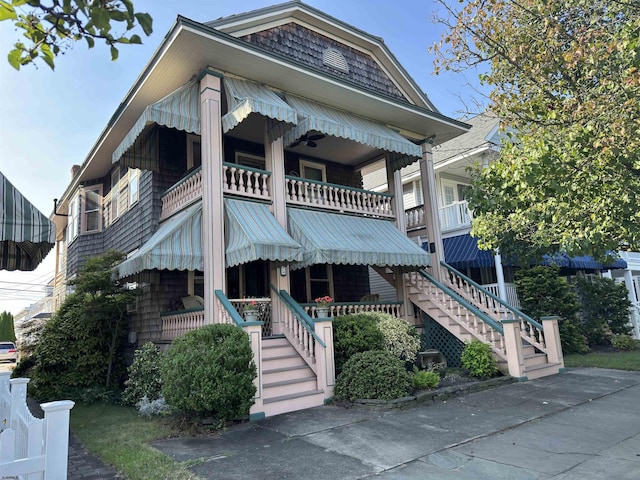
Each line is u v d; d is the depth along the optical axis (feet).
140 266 30.37
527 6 26.14
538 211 25.04
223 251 32.60
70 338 40.57
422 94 49.65
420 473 17.38
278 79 38.27
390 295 65.05
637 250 26.66
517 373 36.52
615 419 24.53
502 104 29.01
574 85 25.11
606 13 24.48
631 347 55.26
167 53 33.30
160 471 18.15
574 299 54.80
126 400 34.19
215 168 33.60
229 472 17.90
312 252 34.60
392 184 49.83
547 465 17.81
